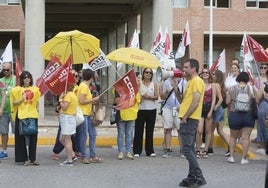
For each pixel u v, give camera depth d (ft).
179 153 42.19
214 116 40.29
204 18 110.73
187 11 110.22
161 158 39.45
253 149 43.01
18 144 35.50
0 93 36.88
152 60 37.93
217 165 36.42
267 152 35.94
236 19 112.06
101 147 46.57
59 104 35.09
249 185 29.76
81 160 37.88
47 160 38.01
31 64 59.21
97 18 99.25
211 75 39.29
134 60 37.24
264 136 40.04
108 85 99.71
